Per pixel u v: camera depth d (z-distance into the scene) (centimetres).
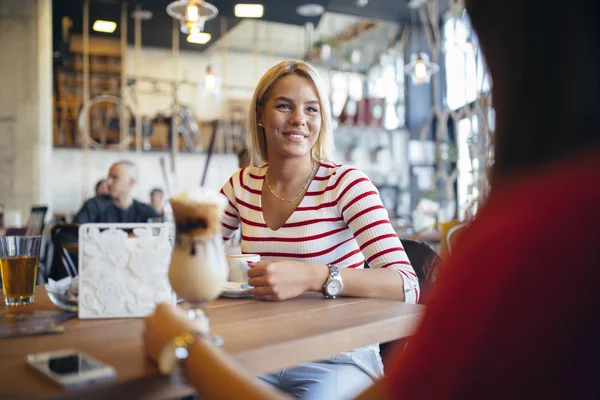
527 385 46
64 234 252
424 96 958
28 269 134
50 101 687
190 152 855
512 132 51
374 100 888
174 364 75
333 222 170
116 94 897
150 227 116
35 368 77
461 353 49
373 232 161
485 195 54
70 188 795
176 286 93
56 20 797
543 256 46
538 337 45
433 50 732
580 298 45
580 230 46
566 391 45
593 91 48
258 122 188
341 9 791
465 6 55
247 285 146
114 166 430
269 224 175
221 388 70
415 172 905
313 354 97
